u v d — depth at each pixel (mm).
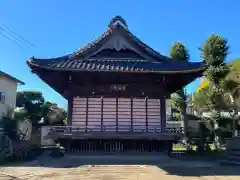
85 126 17906
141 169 13695
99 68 16562
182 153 21609
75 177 12039
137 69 16516
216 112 25000
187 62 17844
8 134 22953
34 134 34031
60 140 17156
